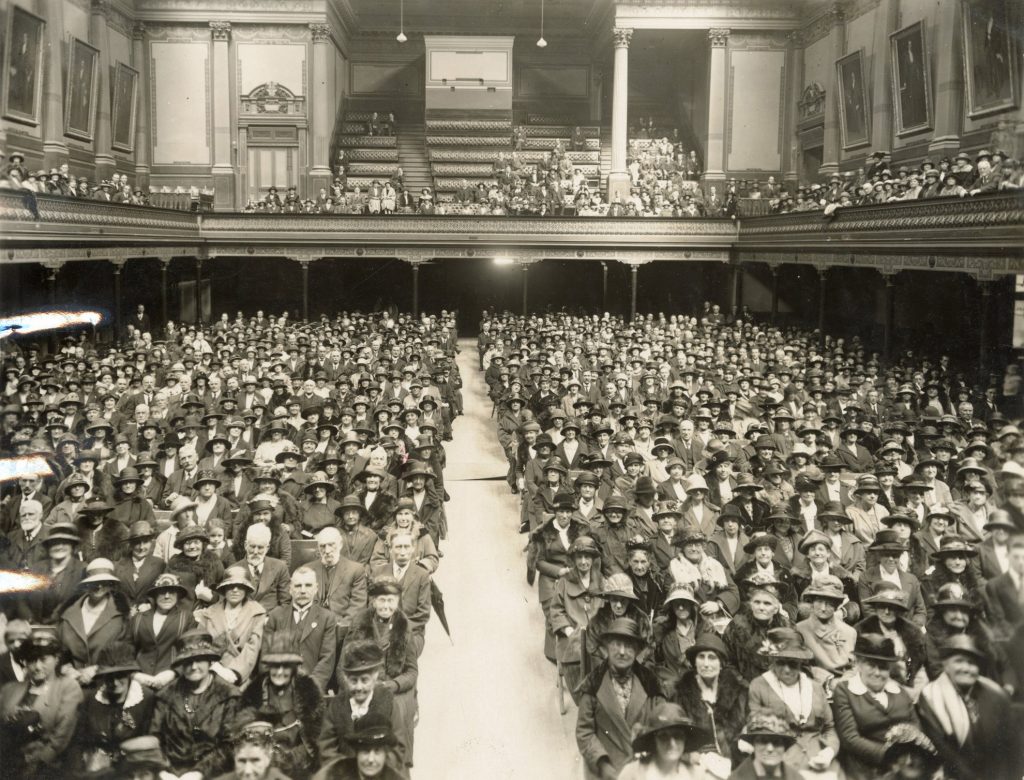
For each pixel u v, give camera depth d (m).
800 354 26.17
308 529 11.27
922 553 10.79
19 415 15.44
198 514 11.34
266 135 41.34
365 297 41.38
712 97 41.09
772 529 10.50
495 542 15.16
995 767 7.07
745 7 40.44
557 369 22.16
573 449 15.25
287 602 9.30
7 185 21.84
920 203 23.02
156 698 7.10
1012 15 24.44
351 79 48.50
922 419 17.70
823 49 38.44
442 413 20.41
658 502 10.77
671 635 8.11
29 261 22.39
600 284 41.84
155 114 40.47
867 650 7.10
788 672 7.26
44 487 13.14
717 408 18.45
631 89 49.12
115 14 37.19
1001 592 8.38
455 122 45.03
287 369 22.45
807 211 29.80
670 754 6.45
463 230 35.72
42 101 30.53
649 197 39.28
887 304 24.92
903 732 7.03
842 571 9.91
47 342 23.64
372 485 11.56
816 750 7.19
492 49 44.94
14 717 6.89
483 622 12.05
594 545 9.59
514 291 42.00
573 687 7.96
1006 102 24.83
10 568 8.89
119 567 9.48
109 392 17.95
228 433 15.38
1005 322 21.97
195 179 40.88
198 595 9.28
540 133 45.81
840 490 12.71
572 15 47.72
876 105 33.41
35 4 29.66
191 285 38.72
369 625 7.96
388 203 37.34
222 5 40.06
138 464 12.85
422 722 9.50
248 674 8.22
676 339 28.12
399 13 47.50
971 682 7.20
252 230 35.31
